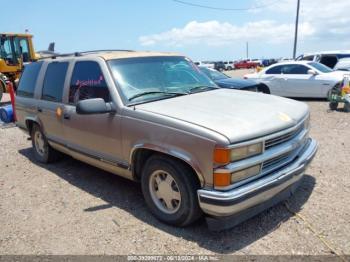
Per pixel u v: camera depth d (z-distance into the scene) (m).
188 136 3.44
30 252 3.58
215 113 3.76
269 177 3.55
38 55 18.39
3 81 15.34
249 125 3.49
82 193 4.98
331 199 4.36
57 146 5.69
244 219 3.64
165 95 4.44
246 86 10.03
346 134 7.61
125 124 4.07
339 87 11.48
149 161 3.93
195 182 3.59
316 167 5.51
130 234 3.80
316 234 3.60
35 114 6.04
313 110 11.05
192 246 3.52
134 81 4.48
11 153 7.28
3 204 4.75
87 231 3.91
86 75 4.82
